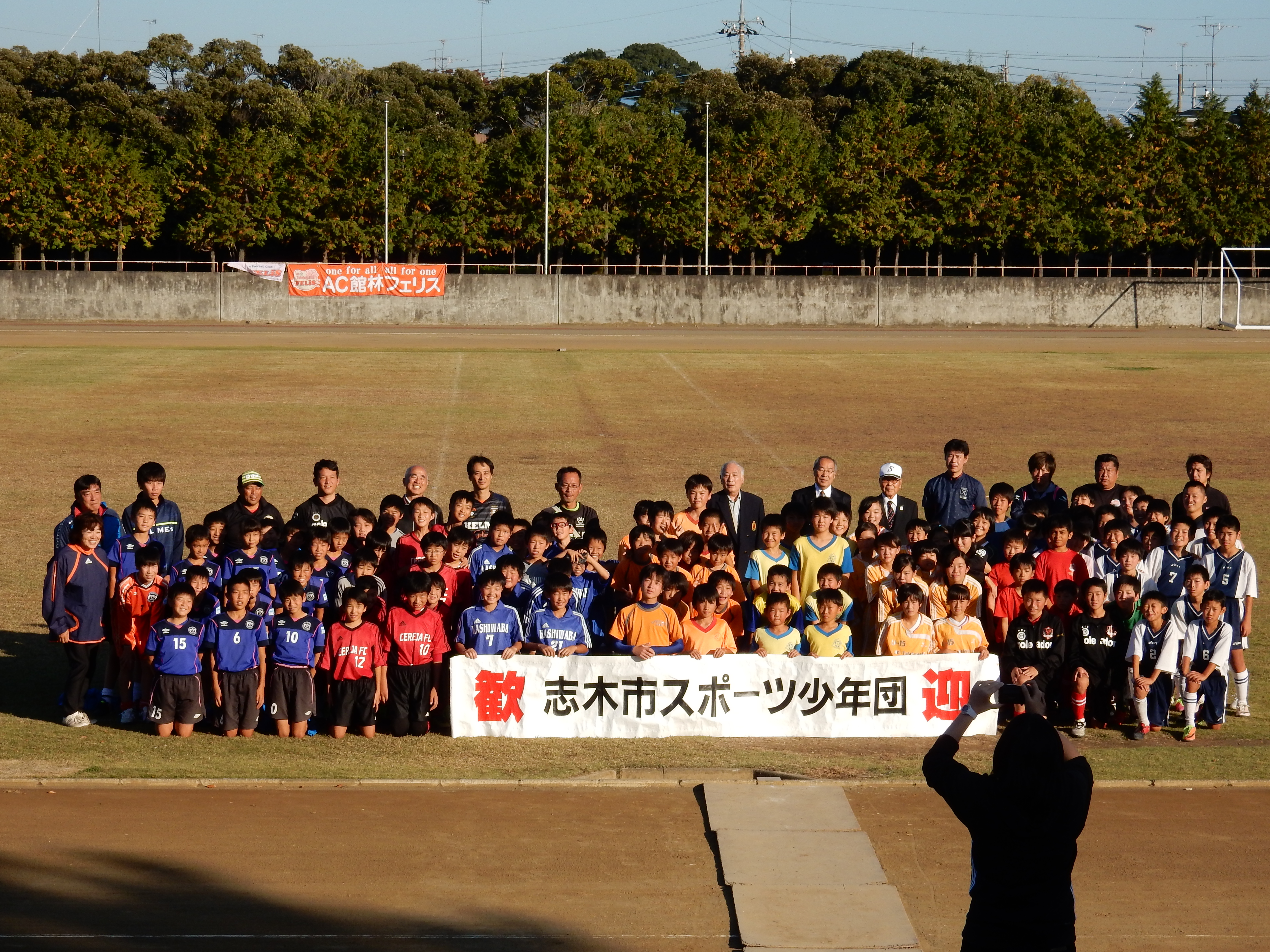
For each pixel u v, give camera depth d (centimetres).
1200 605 1057
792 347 4681
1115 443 2750
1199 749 998
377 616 1070
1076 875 730
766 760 952
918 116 8412
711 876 727
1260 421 3062
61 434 2684
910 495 2184
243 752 969
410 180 6181
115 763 923
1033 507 1259
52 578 1020
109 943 632
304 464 2402
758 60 10212
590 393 3422
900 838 780
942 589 1077
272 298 5788
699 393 3453
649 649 1019
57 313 5697
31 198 5881
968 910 678
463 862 741
